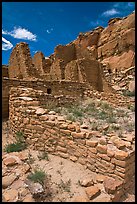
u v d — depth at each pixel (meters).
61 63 17.73
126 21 29.64
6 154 5.06
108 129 6.72
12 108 7.47
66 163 4.91
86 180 3.96
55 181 4.05
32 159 4.96
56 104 10.48
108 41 32.41
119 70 26.70
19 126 6.59
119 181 3.93
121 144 4.58
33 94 8.56
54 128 5.45
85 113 9.47
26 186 3.63
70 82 13.61
